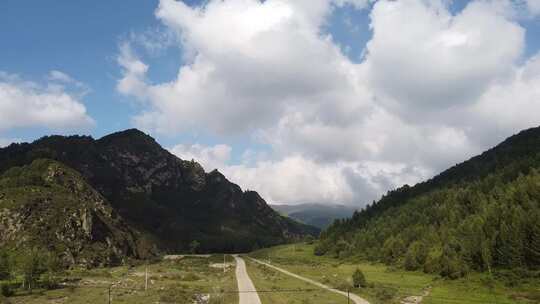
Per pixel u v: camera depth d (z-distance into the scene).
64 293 110.81
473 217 165.12
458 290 117.62
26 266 119.00
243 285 129.38
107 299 98.50
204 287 125.19
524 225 127.12
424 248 171.75
